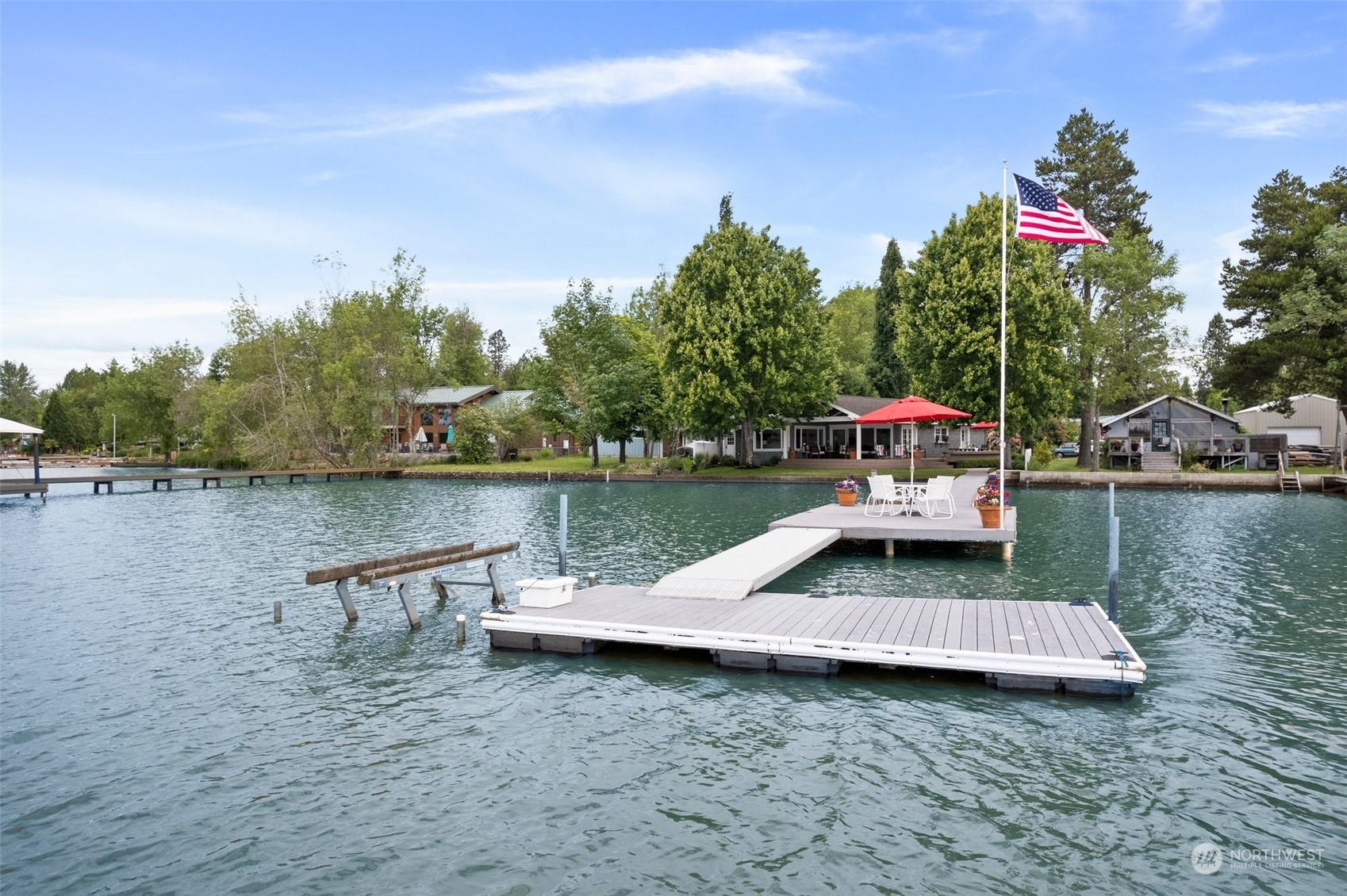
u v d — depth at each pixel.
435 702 9.81
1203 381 88.06
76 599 16.11
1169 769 7.61
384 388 64.31
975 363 40.25
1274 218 49.12
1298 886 5.72
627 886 5.82
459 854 6.30
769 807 6.97
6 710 9.64
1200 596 15.05
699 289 49.09
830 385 52.69
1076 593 15.42
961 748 8.16
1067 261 52.47
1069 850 6.24
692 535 24.12
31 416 127.94
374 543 23.80
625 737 8.60
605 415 55.16
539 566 18.98
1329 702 9.36
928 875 5.92
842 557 20.19
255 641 12.75
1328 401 52.00
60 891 5.89
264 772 7.87
